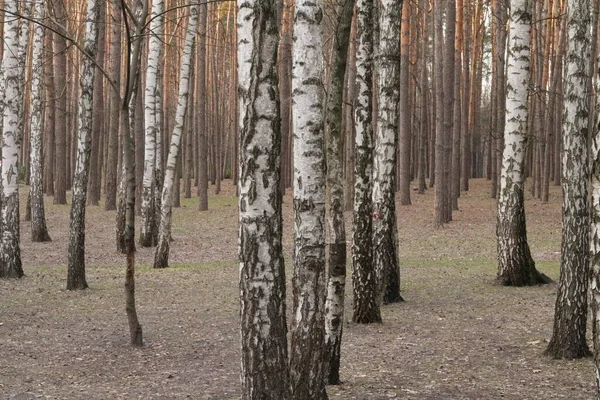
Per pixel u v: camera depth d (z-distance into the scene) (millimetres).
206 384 8430
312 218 6363
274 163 5629
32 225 22438
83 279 14836
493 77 36281
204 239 23766
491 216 26672
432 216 26672
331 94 7727
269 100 5602
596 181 4105
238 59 5660
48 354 9930
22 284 15328
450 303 13180
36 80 21844
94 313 12656
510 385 7980
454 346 10039
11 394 8039
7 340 10680
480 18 39188
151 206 22375
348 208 28328
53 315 12453
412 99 39156
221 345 10477
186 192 36469
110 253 21047
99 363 9484
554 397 7453
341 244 7941
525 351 9586
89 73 14250
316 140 6230
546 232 22734
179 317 12406
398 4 12188
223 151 49594
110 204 29625
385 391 7801
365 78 10484
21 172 43594
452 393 7703
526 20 13703
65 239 22922
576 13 8922
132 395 7984
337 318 8117
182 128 18156
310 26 6094
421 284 15219
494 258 19047
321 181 6332
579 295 9016
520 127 14211
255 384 5621
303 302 6512
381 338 10672
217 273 17234
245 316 5652
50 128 35312
